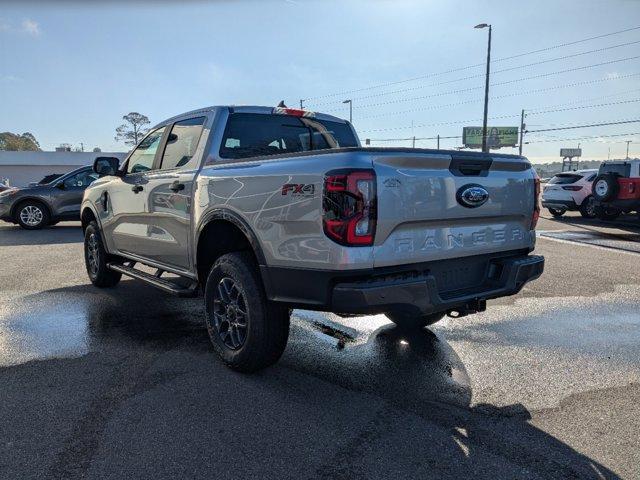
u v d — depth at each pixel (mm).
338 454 2680
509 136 70625
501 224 3742
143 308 5492
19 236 11875
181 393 3387
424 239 3193
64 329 4742
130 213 5246
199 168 4141
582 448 2760
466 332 4781
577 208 16344
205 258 4172
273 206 3211
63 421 2984
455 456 2670
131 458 2611
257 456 2648
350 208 2859
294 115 4785
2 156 58906
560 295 6211
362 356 4148
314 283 3033
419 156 3096
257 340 3504
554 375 3762
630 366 3938
